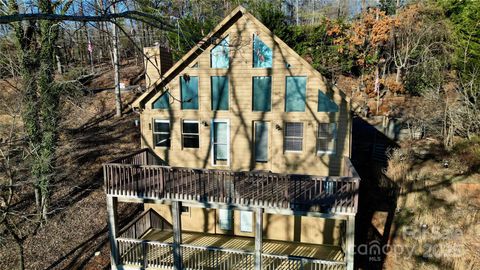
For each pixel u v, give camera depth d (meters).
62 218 13.05
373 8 28.31
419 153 16.94
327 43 28.27
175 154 12.58
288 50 11.00
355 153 19.66
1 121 13.81
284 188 9.53
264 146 11.96
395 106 23.83
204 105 12.05
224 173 9.43
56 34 12.41
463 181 13.99
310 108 11.23
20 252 9.38
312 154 11.47
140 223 12.14
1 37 12.27
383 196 15.27
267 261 10.44
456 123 17.05
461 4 23.95
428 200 13.20
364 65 27.08
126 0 7.59
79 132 19.19
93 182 15.55
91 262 11.07
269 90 11.52
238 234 12.54
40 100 11.80
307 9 48.62
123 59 34.16
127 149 18.05
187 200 9.68
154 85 11.97
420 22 24.78
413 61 25.66
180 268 10.00
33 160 11.52
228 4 24.00
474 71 17.86
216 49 11.56
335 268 9.39
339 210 8.79
